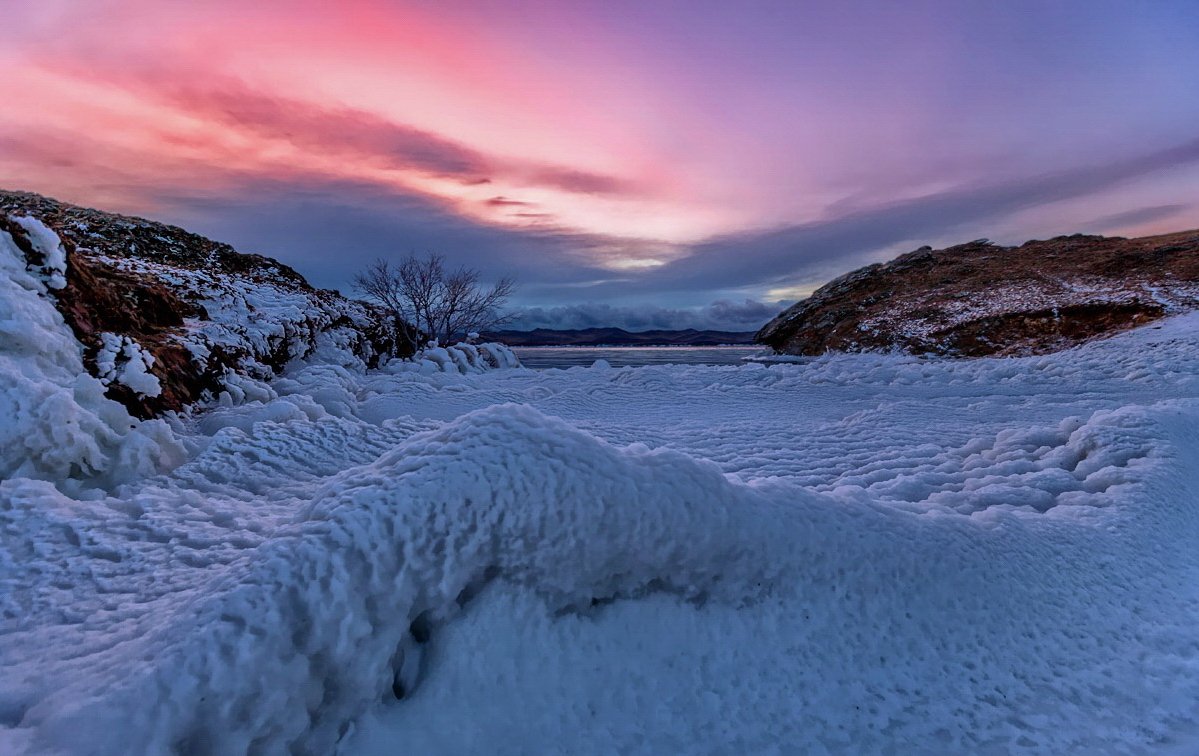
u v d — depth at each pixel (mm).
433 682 1438
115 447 3021
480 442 1740
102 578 1836
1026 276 33875
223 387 5688
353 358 11719
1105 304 26109
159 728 1103
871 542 2029
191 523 2334
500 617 1559
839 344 33469
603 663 1579
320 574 1358
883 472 4312
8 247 3934
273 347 9000
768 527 1887
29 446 2533
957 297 34188
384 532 1473
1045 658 1854
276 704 1203
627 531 1679
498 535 1580
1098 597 2195
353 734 1297
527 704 1444
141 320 6047
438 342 18922
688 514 1769
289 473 3570
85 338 4051
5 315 3137
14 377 2645
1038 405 7785
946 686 1699
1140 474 3299
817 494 2217
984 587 2057
